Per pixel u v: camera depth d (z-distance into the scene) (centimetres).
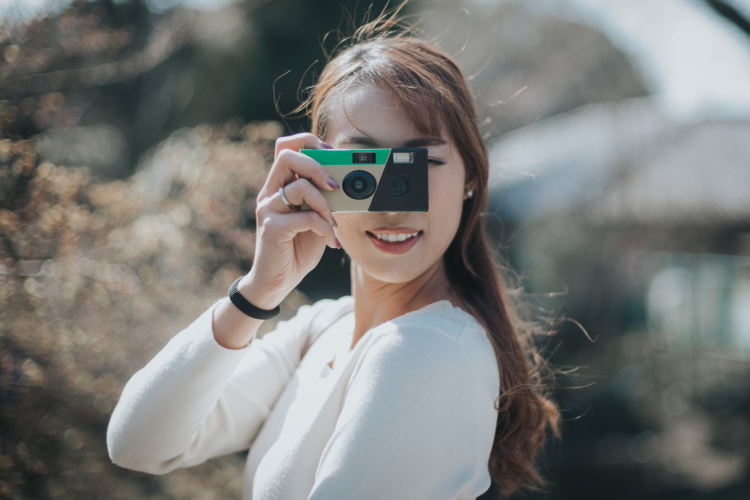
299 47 867
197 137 324
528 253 872
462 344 82
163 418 90
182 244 286
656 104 1017
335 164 88
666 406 734
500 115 1004
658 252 841
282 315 314
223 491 296
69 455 246
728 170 862
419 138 91
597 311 788
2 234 218
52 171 229
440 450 74
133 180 313
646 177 870
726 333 852
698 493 576
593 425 662
